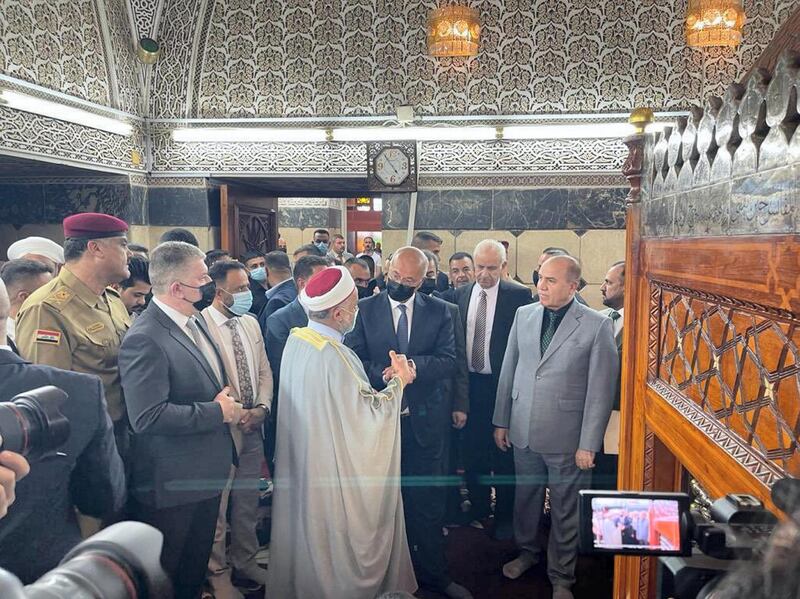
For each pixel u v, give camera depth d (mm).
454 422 2803
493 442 2994
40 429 1063
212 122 5230
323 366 2143
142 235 5234
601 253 5000
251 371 2434
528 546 2672
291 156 5234
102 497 1654
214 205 5430
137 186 5160
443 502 2590
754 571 530
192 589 2117
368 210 11141
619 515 918
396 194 5180
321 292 2193
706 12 3918
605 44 4871
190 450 2059
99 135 4680
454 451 3029
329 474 2164
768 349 1013
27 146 4004
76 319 2064
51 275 2455
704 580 805
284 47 5133
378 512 2221
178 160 5285
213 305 2443
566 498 2508
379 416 2191
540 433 2510
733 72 4758
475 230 5121
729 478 1134
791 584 488
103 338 2111
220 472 2127
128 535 654
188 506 2064
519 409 2602
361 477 2180
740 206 1095
